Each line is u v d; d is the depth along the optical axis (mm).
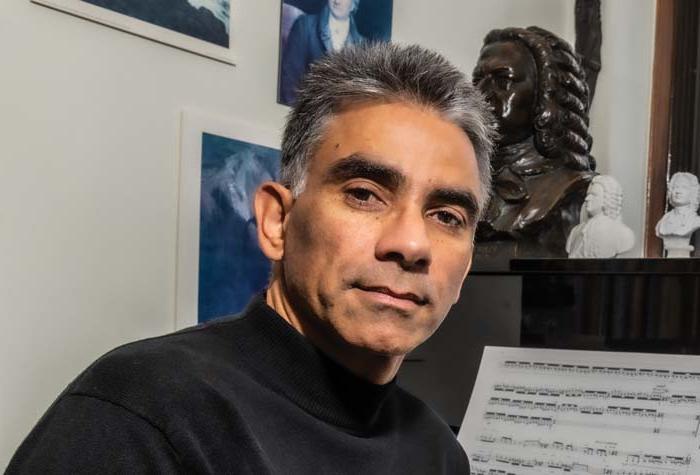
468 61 2508
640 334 1241
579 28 2701
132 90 1559
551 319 1334
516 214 1714
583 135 1795
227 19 1736
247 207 1792
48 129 1419
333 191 715
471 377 1409
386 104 713
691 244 2229
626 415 1114
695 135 2473
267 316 771
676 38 2510
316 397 762
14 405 1380
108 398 664
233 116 1768
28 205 1391
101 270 1511
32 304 1401
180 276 1646
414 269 705
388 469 815
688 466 1035
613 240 1677
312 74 764
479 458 1182
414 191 701
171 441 646
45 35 1411
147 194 1592
